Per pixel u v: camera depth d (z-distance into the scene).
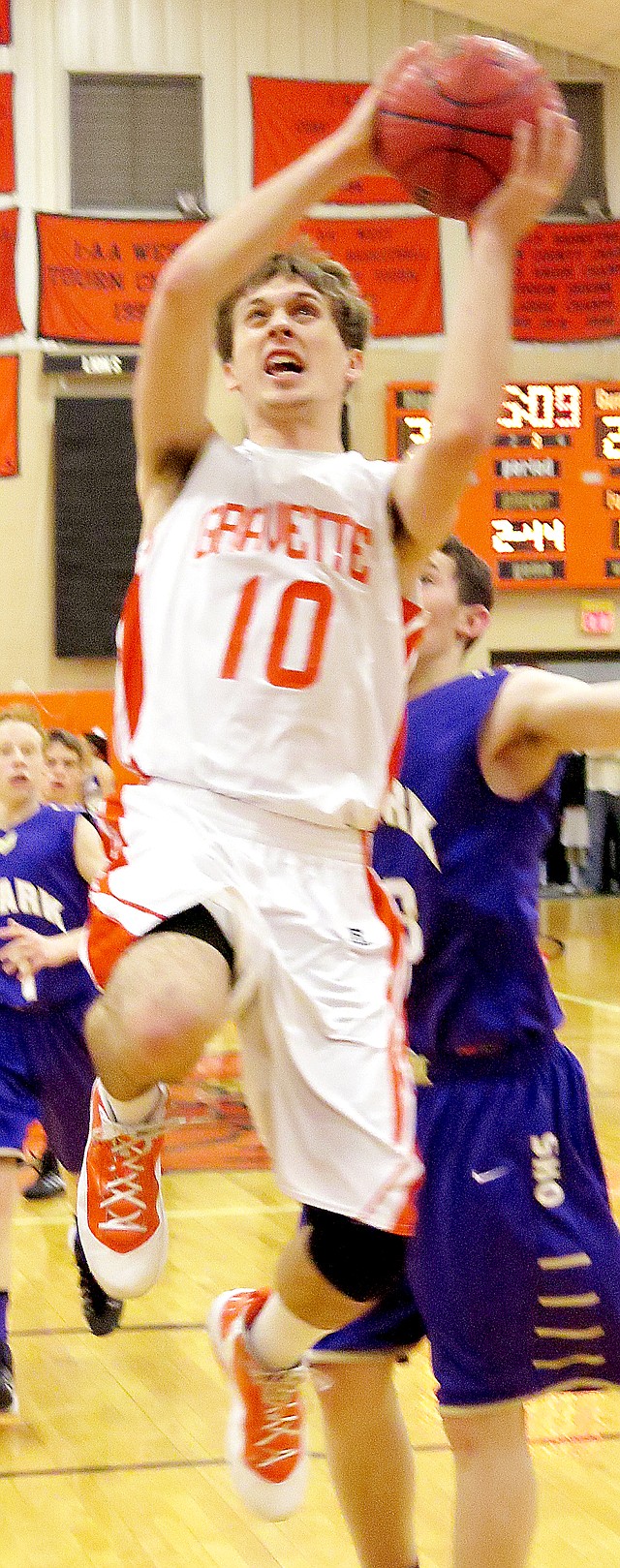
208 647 2.17
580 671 18.95
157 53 18.23
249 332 2.36
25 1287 5.75
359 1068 2.13
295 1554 3.57
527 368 18.75
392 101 2.19
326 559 2.19
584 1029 11.17
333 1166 2.11
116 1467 4.08
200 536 2.21
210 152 18.30
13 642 17.84
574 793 21.97
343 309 2.41
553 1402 4.64
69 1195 6.07
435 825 2.72
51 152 18.03
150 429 2.24
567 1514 3.78
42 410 17.88
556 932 17.62
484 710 2.72
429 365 18.42
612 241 18.84
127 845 2.17
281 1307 2.29
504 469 18.36
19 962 4.28
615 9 17.89
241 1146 8.05
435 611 3.00
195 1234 6.38
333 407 2.37
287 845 2.15
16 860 5.00
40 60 18.03
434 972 2.74
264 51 18.42
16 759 5.08
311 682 2.15
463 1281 2.65
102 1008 2.00
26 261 17.83
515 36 19.00
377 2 18.59
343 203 18.27
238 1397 2.40
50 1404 4.55
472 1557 2.62
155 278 17.97
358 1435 3.01
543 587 18.48
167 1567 3.50
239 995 2.05
